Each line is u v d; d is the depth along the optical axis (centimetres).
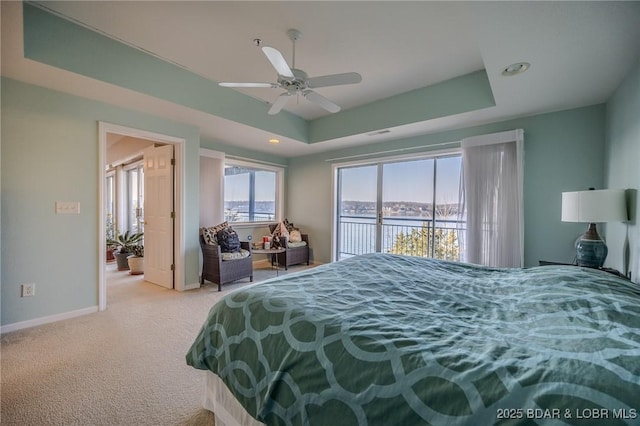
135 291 366
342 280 168
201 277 408
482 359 83
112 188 663
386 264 211
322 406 94
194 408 159
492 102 299
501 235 332
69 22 232
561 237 305
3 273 242
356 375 91
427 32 240
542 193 316
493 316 120
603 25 163
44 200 261
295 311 122
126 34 248
